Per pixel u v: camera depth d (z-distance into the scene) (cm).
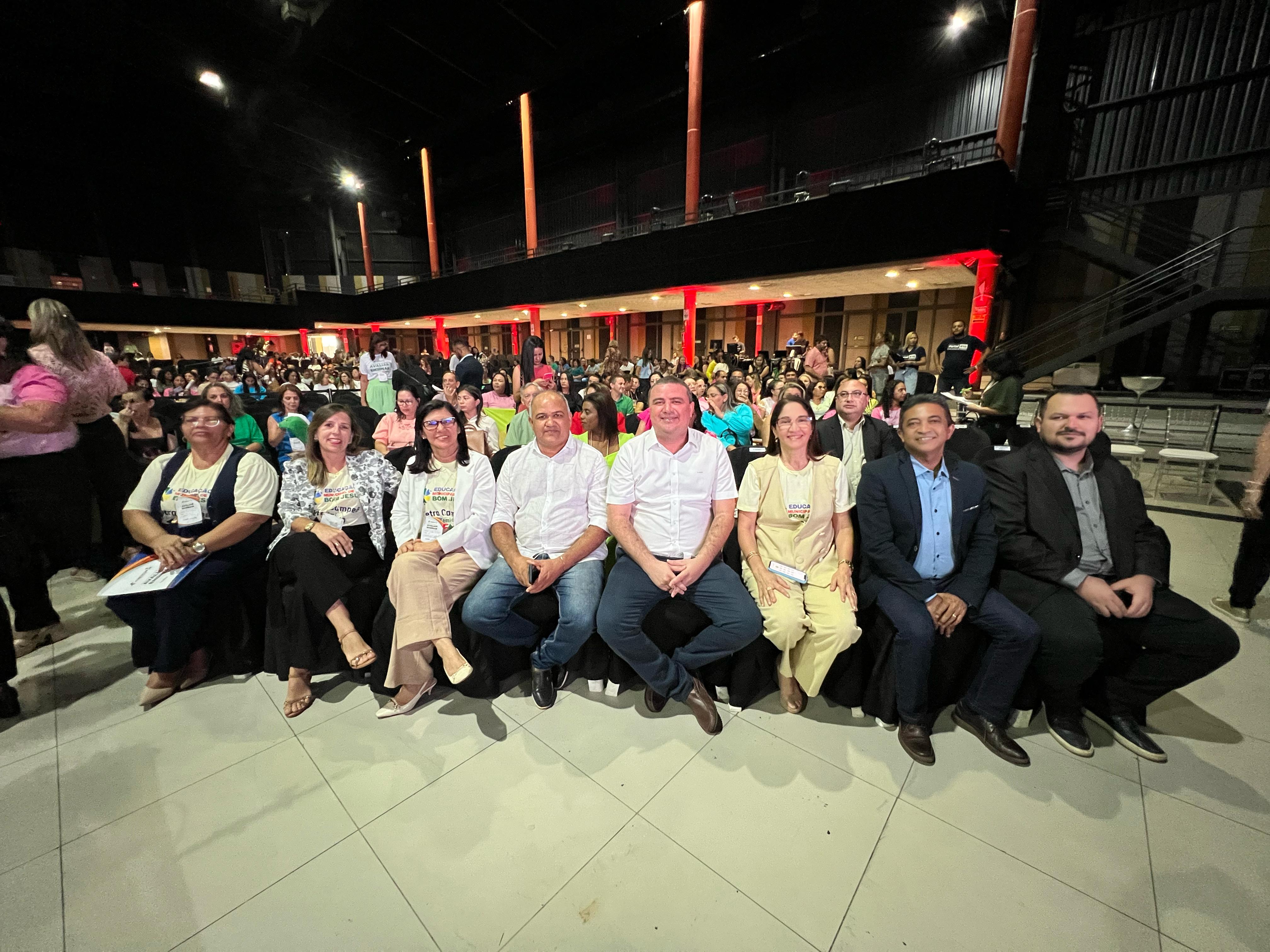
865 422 322
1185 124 1006
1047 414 204
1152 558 192
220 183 2681
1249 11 924
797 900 140
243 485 231
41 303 268
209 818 167
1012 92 956
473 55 1936
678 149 1895
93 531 326
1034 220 1135
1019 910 136
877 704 208
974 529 206
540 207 2472
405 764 190
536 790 178
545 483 231
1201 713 209
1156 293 1015
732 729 209
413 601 210
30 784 180
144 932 133
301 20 1872
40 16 1691
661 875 147
